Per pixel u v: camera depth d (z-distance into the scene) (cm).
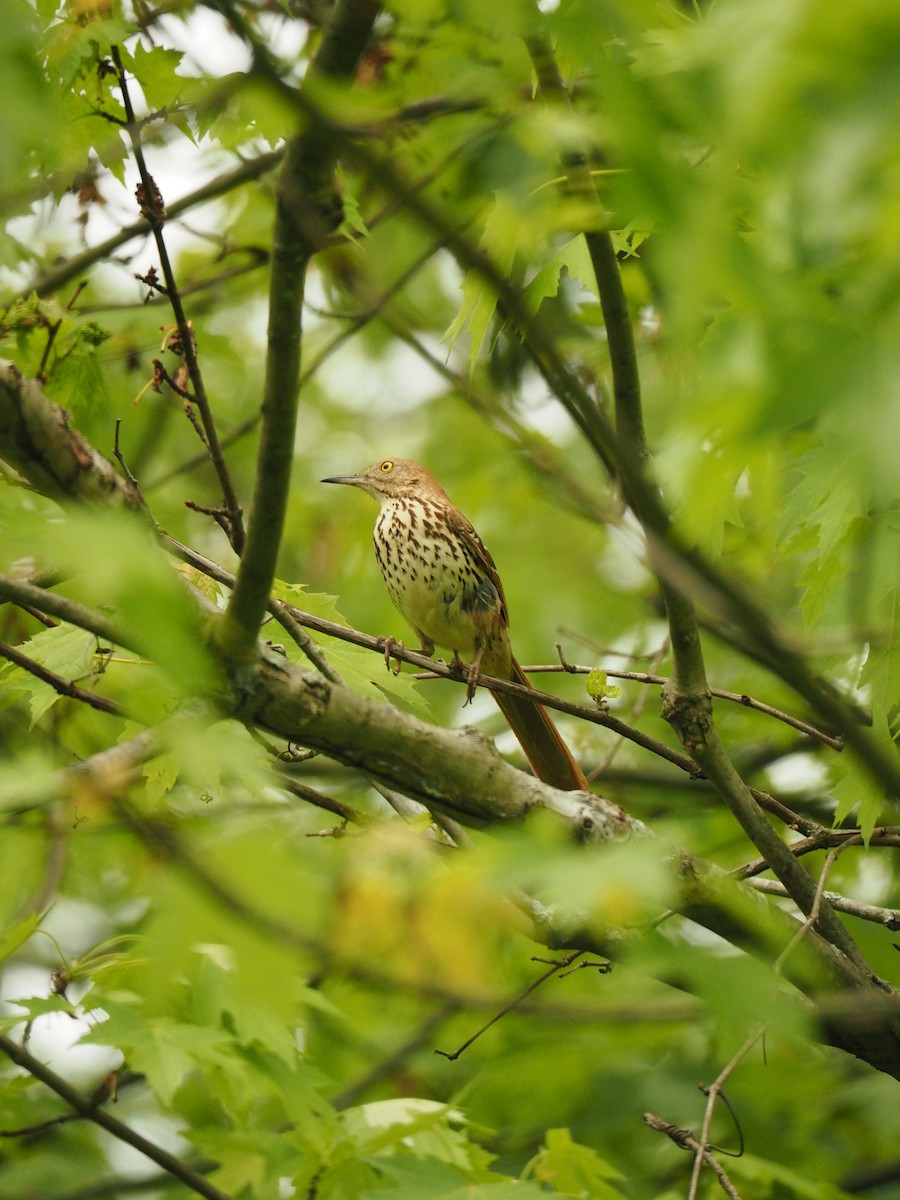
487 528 1756
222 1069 735
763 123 285
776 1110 1122
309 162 496
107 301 1391
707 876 634
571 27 331
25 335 946
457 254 403
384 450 1827
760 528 950
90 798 380
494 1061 1145
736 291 311
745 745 1348
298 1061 761
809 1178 988
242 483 1689
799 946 643
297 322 515
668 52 513
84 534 312
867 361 297
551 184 682
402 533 1249
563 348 938
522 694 856
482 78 845
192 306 1383
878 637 718
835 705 432
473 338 741
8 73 425
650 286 858
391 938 375
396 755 604
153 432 1434
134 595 310
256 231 1389
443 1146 761
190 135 809
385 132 531
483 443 1769
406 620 1276
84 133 820
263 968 324
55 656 768
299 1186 727
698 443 392
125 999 730
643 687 1102
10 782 385
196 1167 1004
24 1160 1037
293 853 371
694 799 1369
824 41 270
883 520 709
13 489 704
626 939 607
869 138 269
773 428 300
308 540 1725
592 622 1670
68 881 1138
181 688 331
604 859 302
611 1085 1127
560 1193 698
